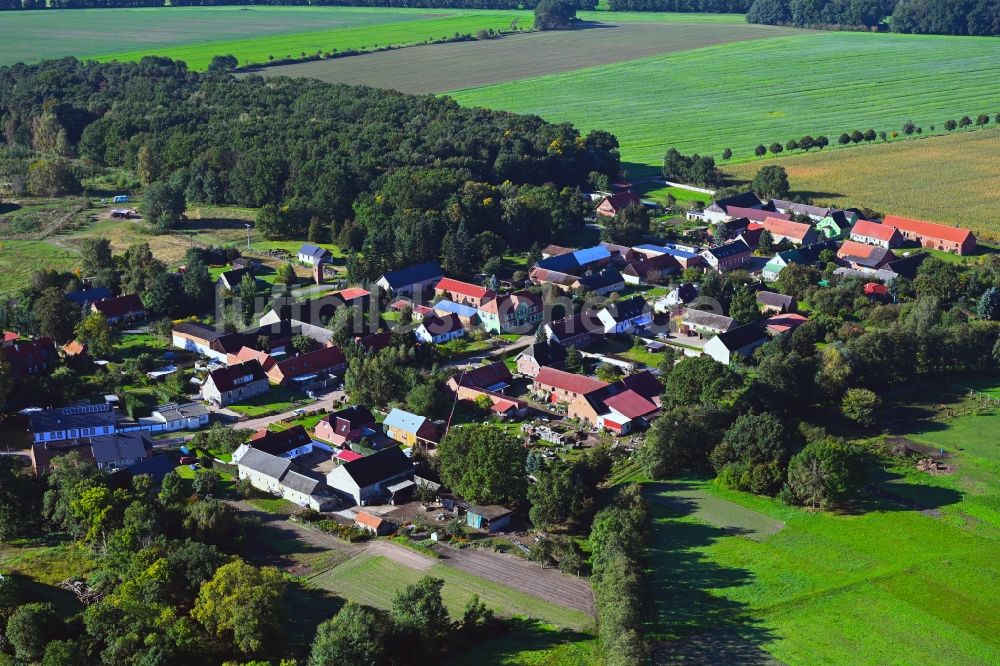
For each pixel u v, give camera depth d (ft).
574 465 547.90
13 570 474.08
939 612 449.89
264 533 515.91
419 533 515.50
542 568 485.56
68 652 396.37
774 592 463.42
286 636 429.38
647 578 474.08
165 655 400.47
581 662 415.23
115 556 467.11
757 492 548.72
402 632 416.67
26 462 580.71
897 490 553.64
